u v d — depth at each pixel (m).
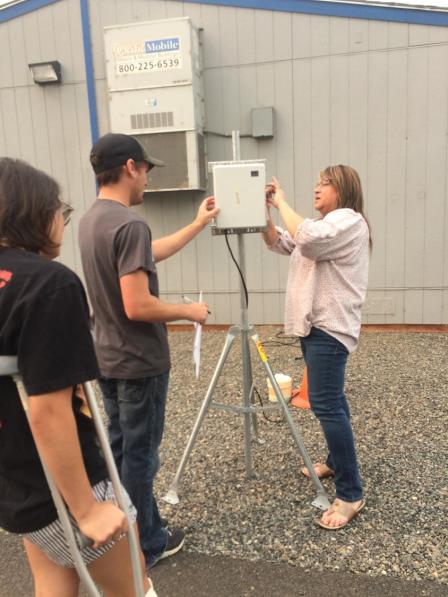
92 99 5.46
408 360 4.44
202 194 5.49
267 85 5.22
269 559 2.04
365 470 2.66
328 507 2.34
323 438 3.04
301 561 2.02
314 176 5.29
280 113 5.25
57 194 1.11
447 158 5.04
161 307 1.77
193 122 4.98
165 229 5.62
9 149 5.76
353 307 2.20
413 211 5.19
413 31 4.87
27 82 5.59
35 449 1.04
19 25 5.48
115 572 1.22
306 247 2.09
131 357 1.82
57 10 5.38
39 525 1.07
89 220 1.84
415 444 2.92
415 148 5.08
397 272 5.32
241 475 2.67
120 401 1.87
